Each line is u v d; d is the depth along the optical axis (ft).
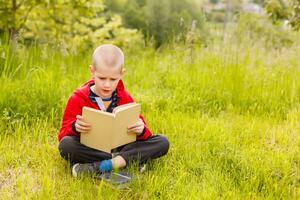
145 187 12.67
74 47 22.99
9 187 12.57
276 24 33.91
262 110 19.33
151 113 17.90
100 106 13.56
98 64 12.79
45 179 12.36
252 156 14.78
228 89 20.51
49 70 19.93
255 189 13.11
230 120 18.26
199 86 20.77
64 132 13.53
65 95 18.40
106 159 13.58
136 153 13.51
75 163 13.55
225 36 25.88
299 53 25.46
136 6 44.29
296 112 18.98
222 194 12.73
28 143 14.87
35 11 30.53
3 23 27.30
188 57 23.35
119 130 12.55
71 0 29.73
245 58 23.80
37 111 16.63
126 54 25.99
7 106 16.29
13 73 19.38
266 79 21.43
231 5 40.22
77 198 11.96
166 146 13.92
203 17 28.89
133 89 20.16
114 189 12.50
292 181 13.73
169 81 21.49
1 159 13.96
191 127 17.10
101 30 34.55
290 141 16.38
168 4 41.60
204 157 14.67
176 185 12.86
